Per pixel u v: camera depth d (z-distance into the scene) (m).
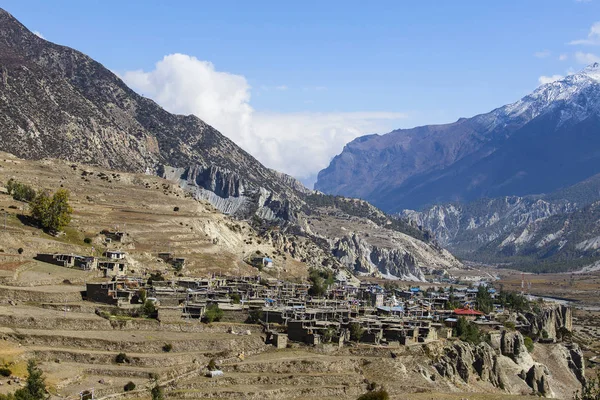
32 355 196.12
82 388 183.50
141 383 196.25
